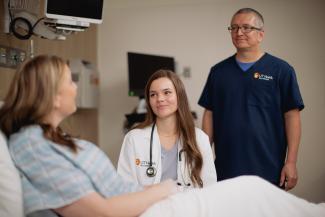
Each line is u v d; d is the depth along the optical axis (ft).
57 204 3.19
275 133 6.94
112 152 12.64
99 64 12.82
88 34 12.13
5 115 3.47
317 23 11.02
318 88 11.02
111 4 12.68
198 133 5.84
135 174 5.51
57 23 6.99
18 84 3.44
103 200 3.31
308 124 11.09
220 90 7.24
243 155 6.96
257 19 6.81
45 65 3.42
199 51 11.92
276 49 11.29
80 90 10.78
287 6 11.22
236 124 6.99
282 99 6.91
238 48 6.97
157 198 3.68
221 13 11.74
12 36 7.60
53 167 3.22
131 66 10.75
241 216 3.46
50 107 3.41
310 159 11.05
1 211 3.33
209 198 3.62
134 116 10.37
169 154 5.61
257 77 6.95
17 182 3.34
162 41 12.24
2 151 3.36
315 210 3.70
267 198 3.65
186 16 12.04
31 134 3.34
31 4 7.16
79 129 11.19
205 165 5.63
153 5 12.33
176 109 5.64
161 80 5.59
